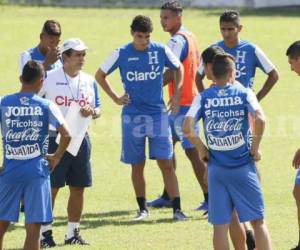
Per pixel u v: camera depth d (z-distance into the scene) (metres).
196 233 34.34
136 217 36.97
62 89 33.00
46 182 28.27
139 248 32.09
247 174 27.25
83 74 33.69
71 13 121.75
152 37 98.25
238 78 35.66
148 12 122.12
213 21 112.50
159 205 39.88
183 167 48.66
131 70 36.53
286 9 126.38
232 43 35.56
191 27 106.88
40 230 30.09
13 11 122.75
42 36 35.16
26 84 28.25
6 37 100.94
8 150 28.06
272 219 36.31
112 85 73.50
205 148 27.66
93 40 98.56
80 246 32.41
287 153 51.69
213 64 27.53
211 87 27.64
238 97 27.20
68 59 33.12
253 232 28.80
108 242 33.00
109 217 37.38
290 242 32.69
